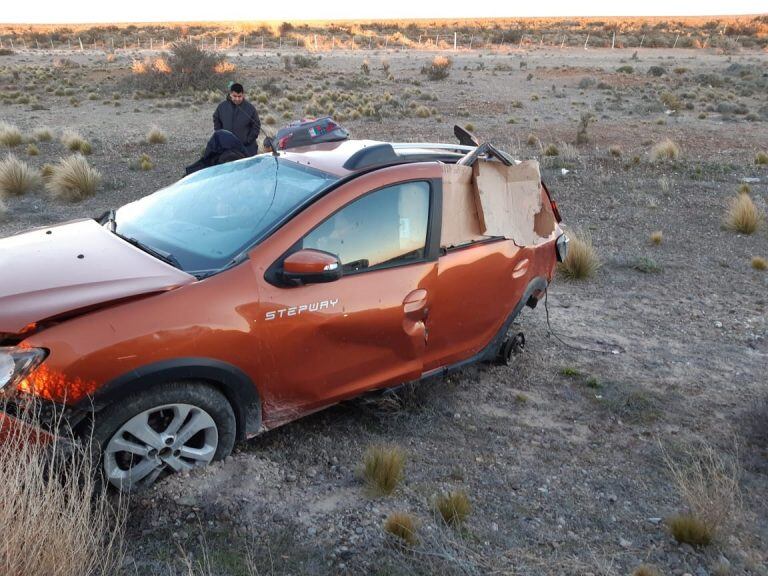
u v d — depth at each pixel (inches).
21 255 142.5
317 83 1393.9
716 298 298.8
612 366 224.2
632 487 157.6
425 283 163.8
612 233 399.9
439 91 1293.1
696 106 1112.8
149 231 160.6
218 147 291.7
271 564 117.8
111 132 779.4
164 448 129.7
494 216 183.0
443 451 165.0
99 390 117.6
